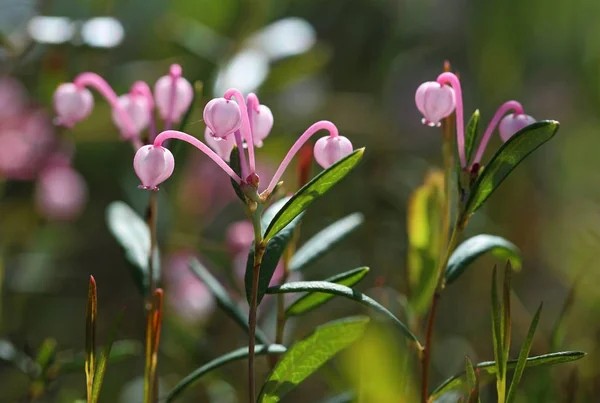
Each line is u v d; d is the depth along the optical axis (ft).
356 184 2.27
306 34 2.12
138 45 2.43
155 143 1.40
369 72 2.68
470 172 1.42
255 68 2.02
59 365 1.56
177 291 1.81
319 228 2.17
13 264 1.98
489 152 2.31
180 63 2.24
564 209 2.45
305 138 1.40
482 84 2.63
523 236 2.29
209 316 1.83
